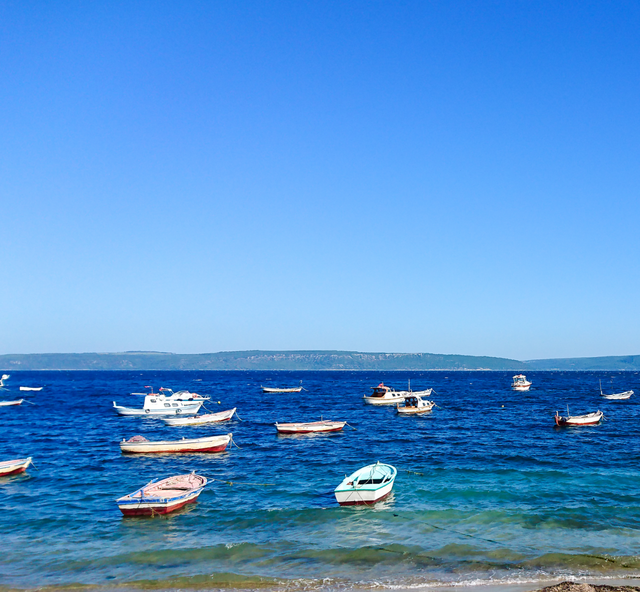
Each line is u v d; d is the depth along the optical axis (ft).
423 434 199.72
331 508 101.19
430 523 92.02
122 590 69.10
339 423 211.61
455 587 68.64
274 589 68.74
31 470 138.21
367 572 73.31
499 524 90.94
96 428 231.09
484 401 370.53
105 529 91.91
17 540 87.04
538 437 187.73
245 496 110.42
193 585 70.18
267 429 222.89
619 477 122.01
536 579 70.59
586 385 643.04
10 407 346.74
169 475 131.13
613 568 73.56
